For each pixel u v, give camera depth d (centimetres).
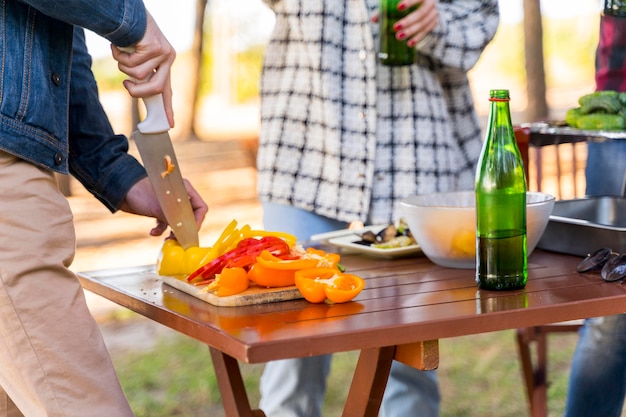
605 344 204
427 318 120
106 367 141
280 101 223
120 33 141
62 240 140
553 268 153
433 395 216
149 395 359
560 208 176
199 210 170
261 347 109
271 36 226
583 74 1473
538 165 219
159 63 150
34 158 137
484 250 138
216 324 121
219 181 984
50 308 136
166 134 155
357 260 171
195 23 1309
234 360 134
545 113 1118
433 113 225
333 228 225
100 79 1529
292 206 222
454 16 225
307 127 220
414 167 222
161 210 167
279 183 222
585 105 209
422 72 223
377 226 192
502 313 122
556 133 207
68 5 133
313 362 215
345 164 218
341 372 373
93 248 730
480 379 360
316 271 137
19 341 134
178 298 142
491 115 142
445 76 233
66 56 146
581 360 208
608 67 229
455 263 157
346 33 218
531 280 144
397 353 129
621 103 206
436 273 154
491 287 137
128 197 170
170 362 405
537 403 240
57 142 141
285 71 223
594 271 148
